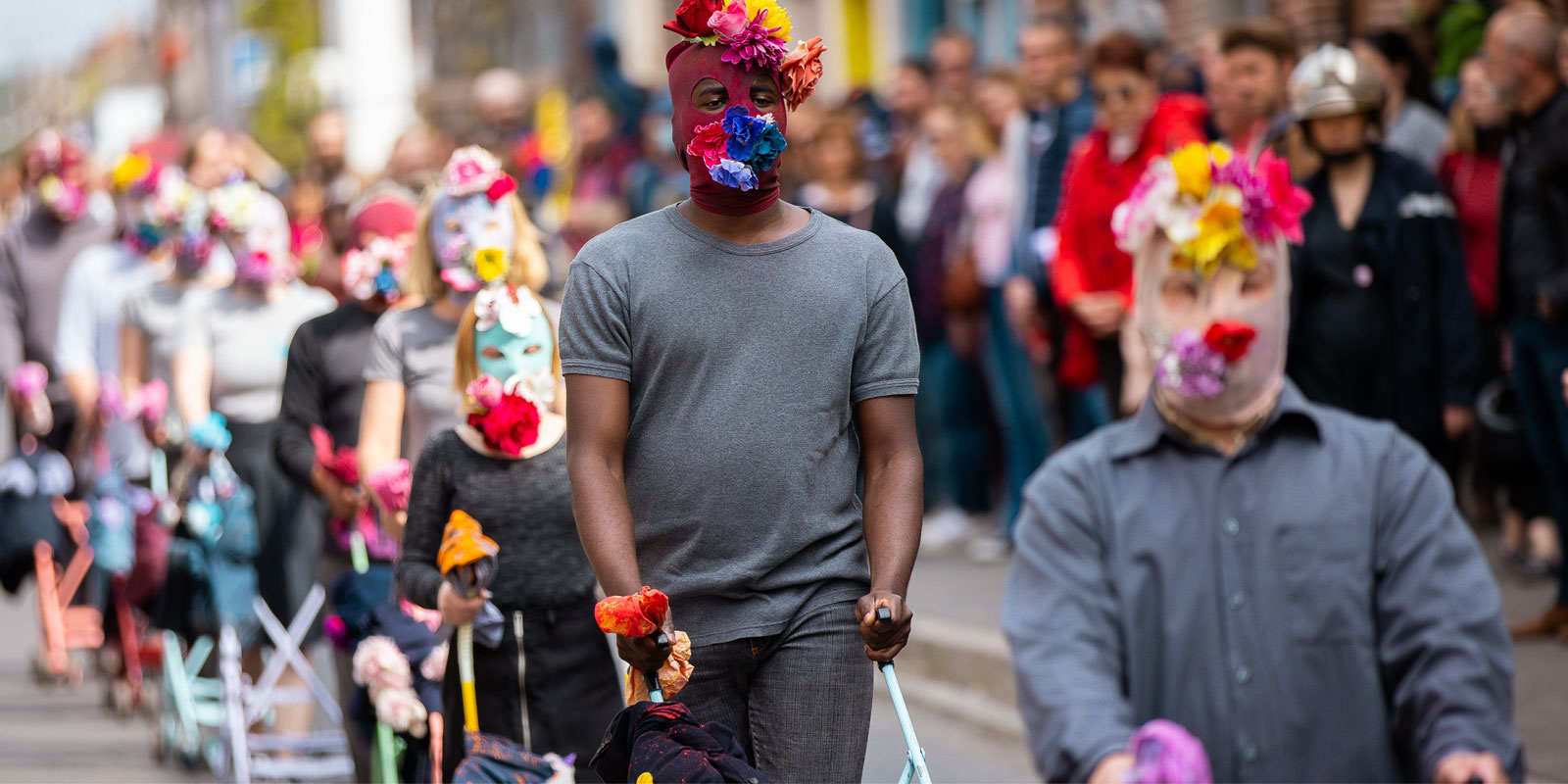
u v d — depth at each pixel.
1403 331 16.97
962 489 28.75
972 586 24.80
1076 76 24.61
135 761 19.83
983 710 20.00
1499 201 19.95
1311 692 11.14
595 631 13.15
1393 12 29.23
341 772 17.38
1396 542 11.21
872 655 9.77
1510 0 23.78
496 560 12.95
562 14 67.94
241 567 18.55
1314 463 11.39
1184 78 22.97
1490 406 22.12
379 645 13.97
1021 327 24.78
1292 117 18.64
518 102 39.34
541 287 15.23
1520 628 19.50
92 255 24.95
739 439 9.85
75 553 24.92
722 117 9.93
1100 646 11.39
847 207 27.84
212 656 20.36
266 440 19.19
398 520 14.15
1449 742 10.76
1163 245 11.86
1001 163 26.83
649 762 9.27
